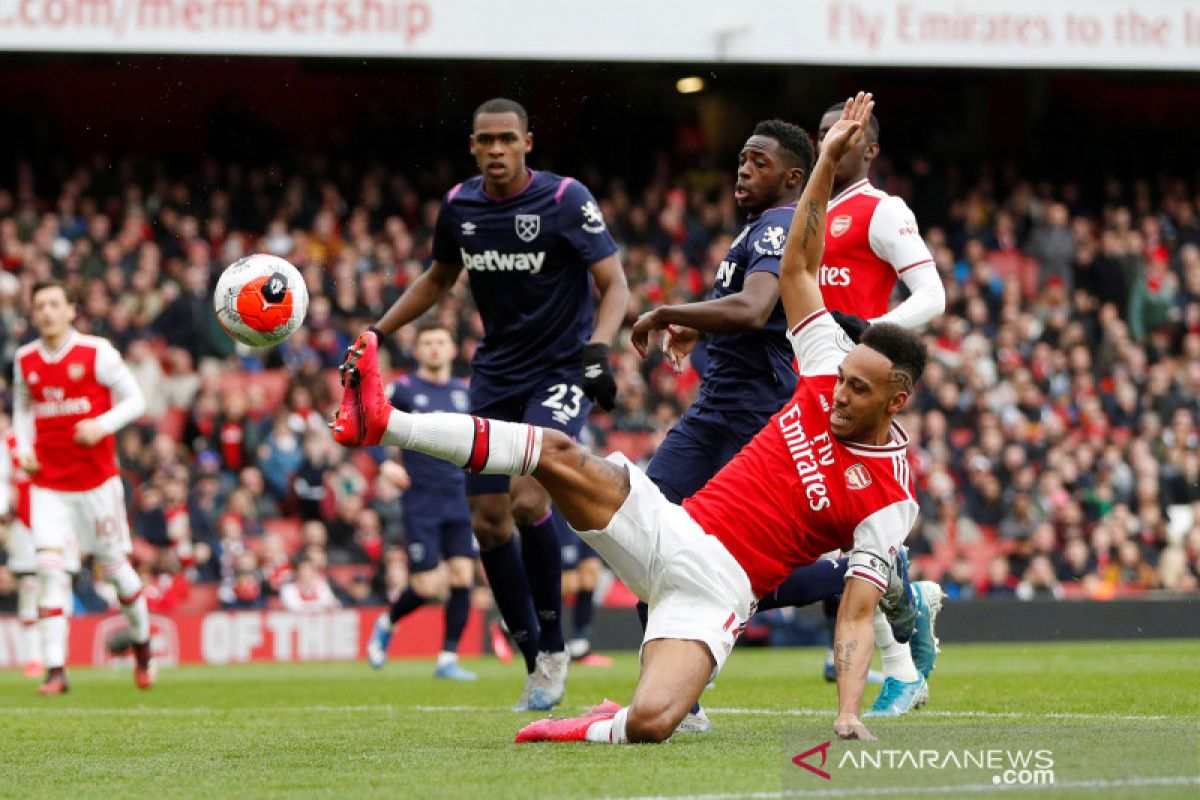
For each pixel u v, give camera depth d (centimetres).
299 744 1009
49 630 1766
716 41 3522
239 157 3891
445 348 2105
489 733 1066
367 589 2864
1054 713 1156
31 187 3900
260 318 1021
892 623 1048
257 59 3862
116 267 3475
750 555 903
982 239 4209
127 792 764
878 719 1078
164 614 2619
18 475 2133
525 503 1230
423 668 2395
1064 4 3641
